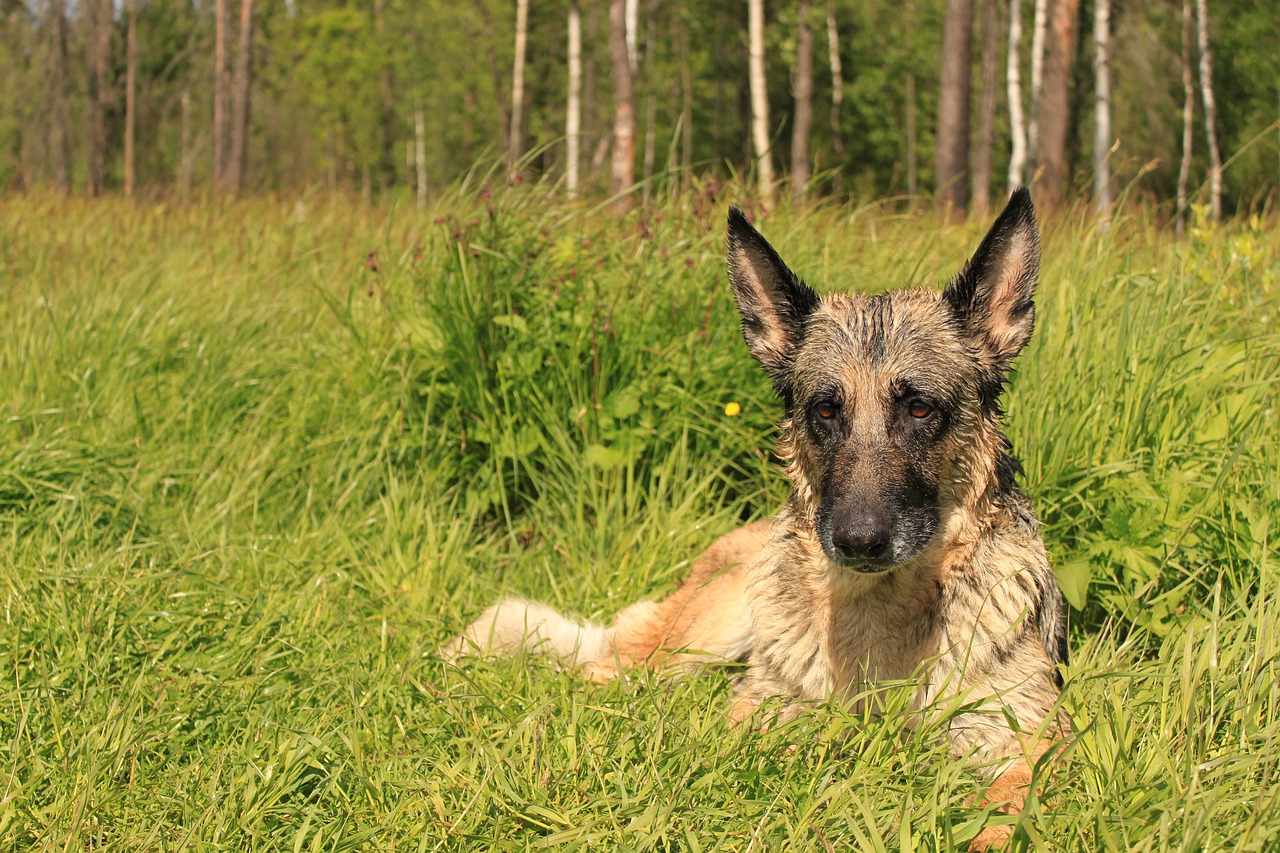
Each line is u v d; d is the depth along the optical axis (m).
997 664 3.58
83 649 3.88
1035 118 23.77
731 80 44.34
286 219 11.88
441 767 3.19
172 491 5.77
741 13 40.12
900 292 3.99
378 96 46.28
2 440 5.57
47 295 7.62
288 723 3.61
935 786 2.78
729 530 5.54
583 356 5.97
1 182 15.60
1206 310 5.59
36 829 3.02
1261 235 7.22
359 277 7.69
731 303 6.02
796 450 3.98
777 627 3.99
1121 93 31.59
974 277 3.80
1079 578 4.21
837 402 3.67
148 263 8.98
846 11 41.47
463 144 51.34
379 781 3.23
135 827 3.08
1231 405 4.80
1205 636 3.48
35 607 4.12
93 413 6.24
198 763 3.37
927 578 3.71
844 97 41.53
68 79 38.12
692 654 4.31
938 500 3.67
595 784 3.15
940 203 9.20
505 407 5.88
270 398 6.54
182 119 44.22
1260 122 34.91
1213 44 34.38
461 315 5.93
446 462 5.89
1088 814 2.72
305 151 43.19
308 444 6.22
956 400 3.68
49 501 5.20
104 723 3.46
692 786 3.06
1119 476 4.55
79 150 40.53
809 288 4.02
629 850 2.71
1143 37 31.45
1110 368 4.90
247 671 4.01
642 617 4.87
